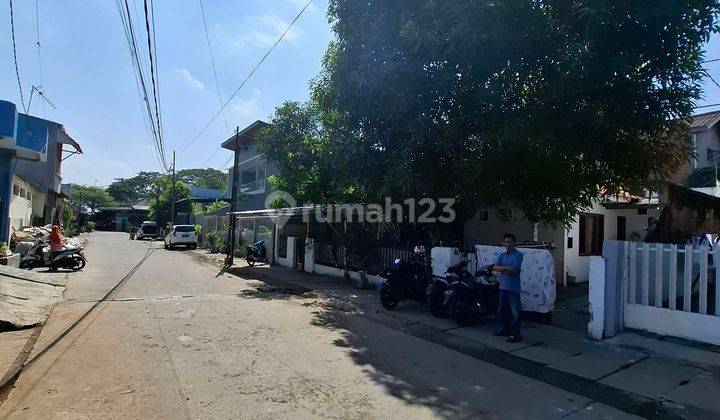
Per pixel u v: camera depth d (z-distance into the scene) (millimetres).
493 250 8906
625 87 7363
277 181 18391
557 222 10867
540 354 6254
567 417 4227
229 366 5328
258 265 18594
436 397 4605
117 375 4906
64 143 27797
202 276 14672
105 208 68875
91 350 5809
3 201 14406
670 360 5953
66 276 13125
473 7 6750
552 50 7480
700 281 6543
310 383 4863
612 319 7039
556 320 8375
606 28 6543
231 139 33094
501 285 7102
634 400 4719
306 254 16234
